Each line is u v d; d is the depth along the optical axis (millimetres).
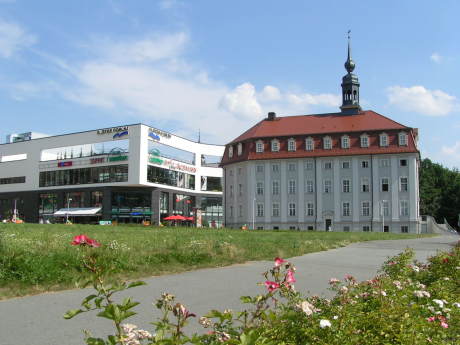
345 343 4758
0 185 100562
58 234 25484
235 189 85000
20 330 7801
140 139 82938
